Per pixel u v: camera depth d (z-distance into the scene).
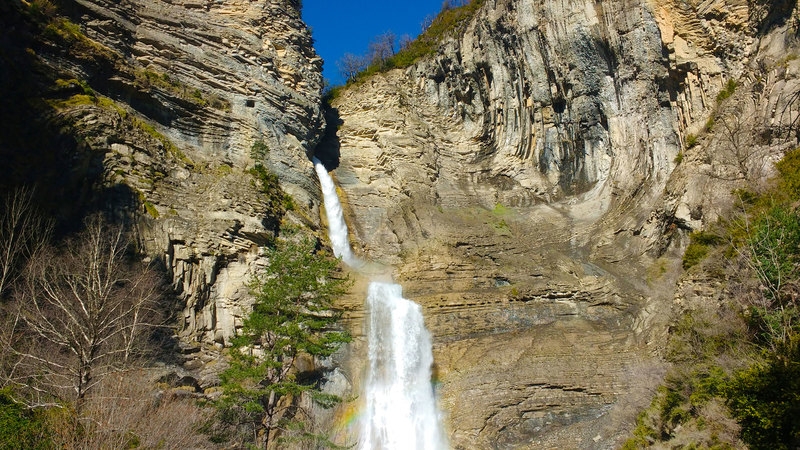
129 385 19.64
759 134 29.09
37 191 25.25
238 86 37.78
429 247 38.16
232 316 27.50
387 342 32.03
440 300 33.09
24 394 18.30
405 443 29.31
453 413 28.39
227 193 30.48
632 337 29.59
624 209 38.00
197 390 24.38
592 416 26.70
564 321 31.97
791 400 14.40
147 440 17.72
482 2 53.66
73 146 27.06
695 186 32.72
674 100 38.19
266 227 30.66
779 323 17.20
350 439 27.97
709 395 19.31
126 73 31.91
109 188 27.03
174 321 26.33
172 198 29.17
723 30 36.09
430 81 52.00
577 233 38.62
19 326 20.39
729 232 24.41
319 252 33.94
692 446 18.45
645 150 38.72
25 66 27.25
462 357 30.81
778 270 18.14
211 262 28.12
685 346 22.38
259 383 22.45
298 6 45.97
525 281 35.16
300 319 22.08
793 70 29.64
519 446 26.47
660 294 30.12
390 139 46.31
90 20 32.75
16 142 25.53
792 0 32.16
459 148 48.56
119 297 22.45
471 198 44.59
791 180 23.41
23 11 28.08
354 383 29.64
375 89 51.06
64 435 16.31
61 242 24.53
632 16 39.47
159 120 33.25
